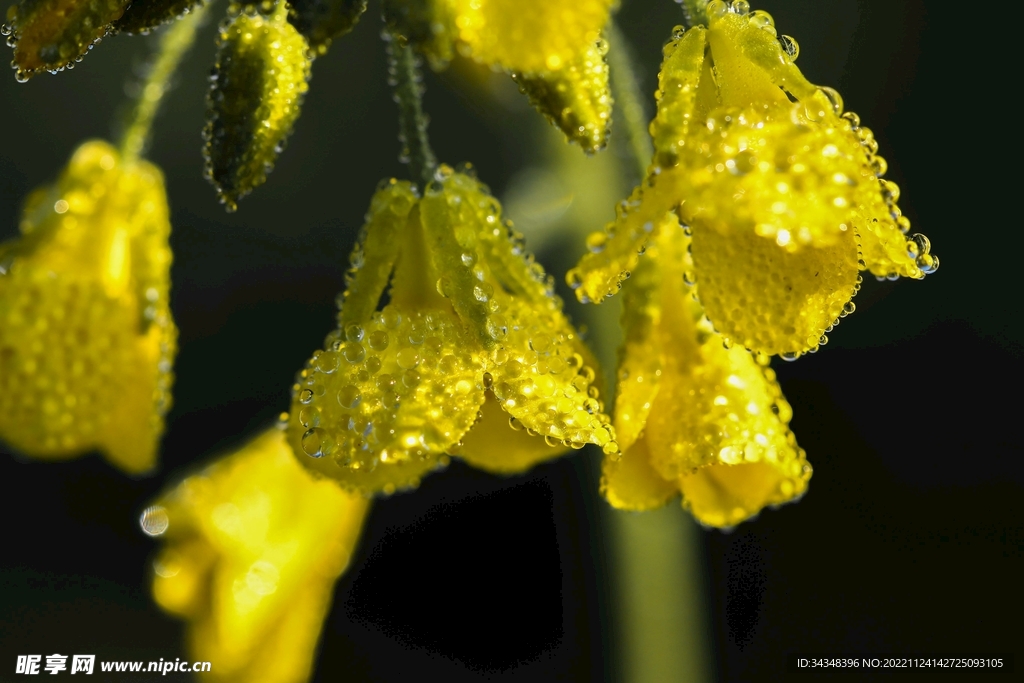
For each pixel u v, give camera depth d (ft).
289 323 0.82
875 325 0.77
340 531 0.52
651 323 0.45
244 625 0.50
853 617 0.70
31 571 0.72
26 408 0.46
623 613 0.55
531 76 0.43
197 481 0.52
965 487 0.73
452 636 0.69
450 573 0.70
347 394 0.44
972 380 0.75
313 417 0.44
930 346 0.76
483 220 0.45
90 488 0.74
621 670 0.55
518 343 0.44
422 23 0.41
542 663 0.68
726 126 0.43
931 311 0.77
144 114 0.48
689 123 0.43
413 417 0.43
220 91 0.44
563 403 0.43
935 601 0.70
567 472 0.71
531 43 0.42
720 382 0.45
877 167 0.43
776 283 0.43
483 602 0.69
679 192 0.43
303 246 0.84
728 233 0.43
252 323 0.82
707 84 0.44
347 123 0.85
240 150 0.44
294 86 0.45
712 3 0.44
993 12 0.81
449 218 0.45
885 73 0.81
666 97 0.43
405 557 0.70
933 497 0.73
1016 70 0.80
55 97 0.86
